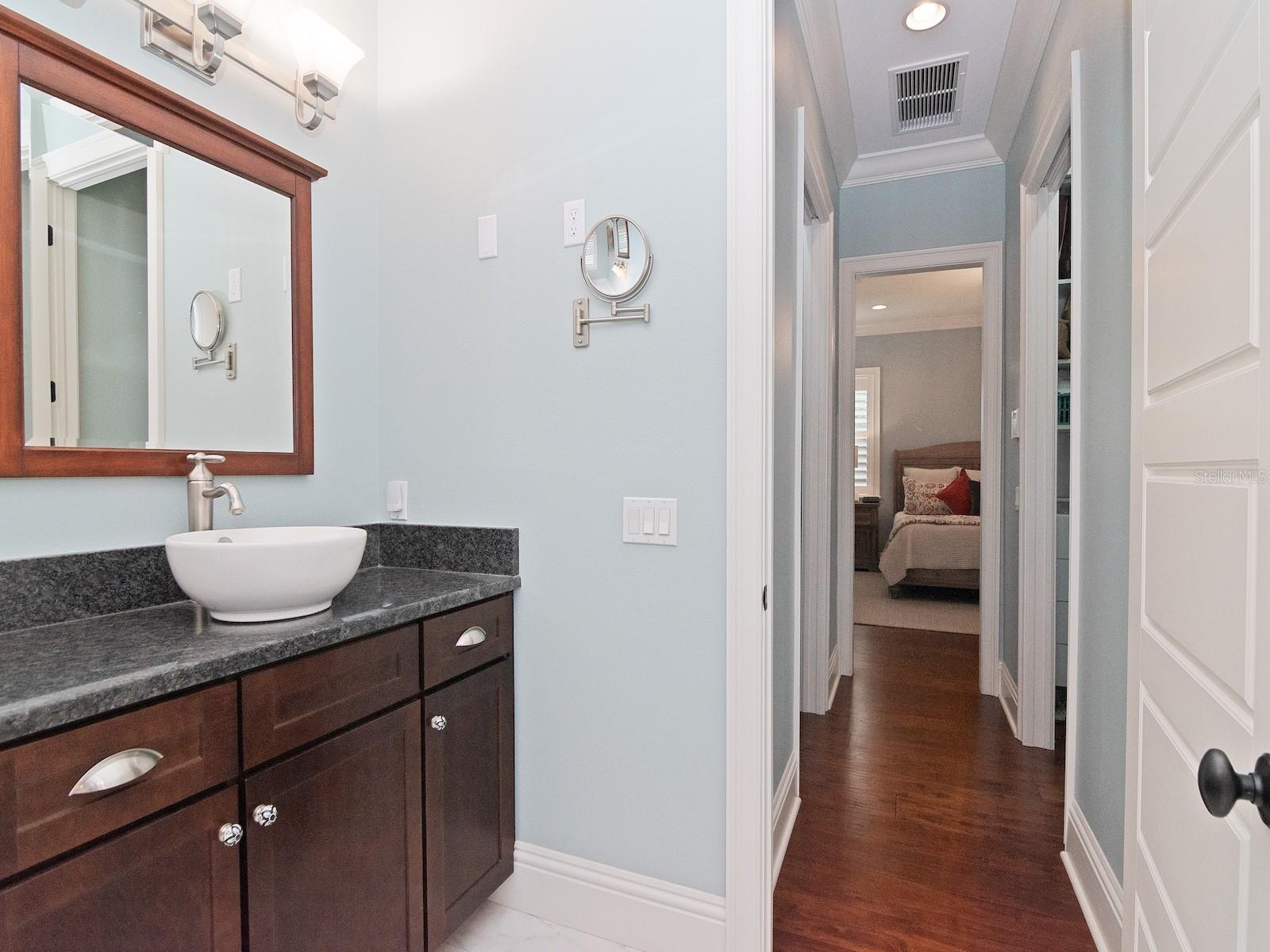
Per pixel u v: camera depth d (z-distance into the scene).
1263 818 0.56
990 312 3.21
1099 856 1.57
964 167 3.26
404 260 1.82
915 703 3.12
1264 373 0.61
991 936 1.55
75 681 0.83
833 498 3.49
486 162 1.70
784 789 1.96
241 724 0.99
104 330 1.25
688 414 1.47
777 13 1.79
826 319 3.00
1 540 1.10
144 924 0.86
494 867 1.57
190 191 1.40
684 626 1.48
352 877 1.18
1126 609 1.43
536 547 1.64
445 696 1.41
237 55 1.44
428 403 1.79
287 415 1.61
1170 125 0.92
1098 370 1.66
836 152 3.14
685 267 1.47
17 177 1.11
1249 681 0.64
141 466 1.29
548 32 1.62
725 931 1.44
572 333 1.59
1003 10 2.29
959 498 6.49
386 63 1.85
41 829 0.76
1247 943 0.63
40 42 1.13
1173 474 0.90
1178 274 0.88
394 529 1.82
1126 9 1.45
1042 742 2.61
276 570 1.11
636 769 1.53
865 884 1.75
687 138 1.47
